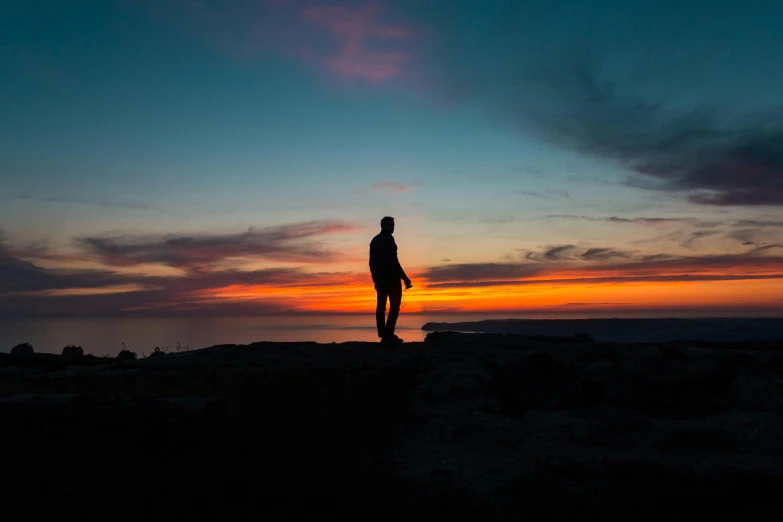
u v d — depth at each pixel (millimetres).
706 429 7582
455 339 14508
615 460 6477
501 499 5855
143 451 6730
